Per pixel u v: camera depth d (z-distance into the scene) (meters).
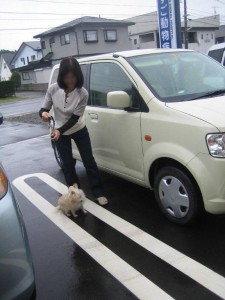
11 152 8.39
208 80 4.15
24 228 2.16
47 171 6.22
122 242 3.42
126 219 3.91
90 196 4.71
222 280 2.70
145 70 3.96
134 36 47.56
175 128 3.29
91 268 3.04
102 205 4.35
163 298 2.57
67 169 4.39
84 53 38.50
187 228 3.54
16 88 46.47
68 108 3.97
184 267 2.91
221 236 3.33
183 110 3.31
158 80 3.86
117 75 4.17
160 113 3.49
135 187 4.86
